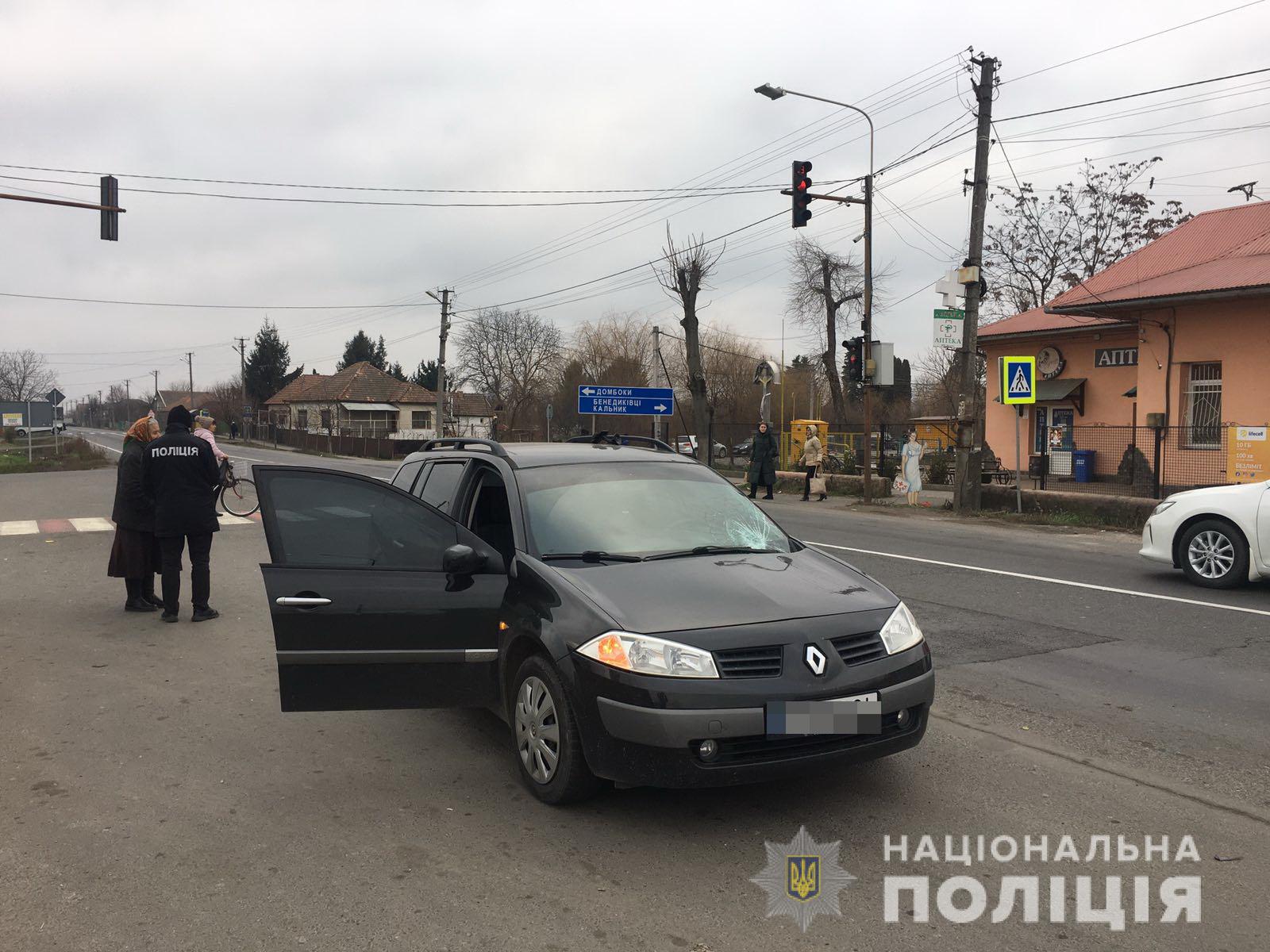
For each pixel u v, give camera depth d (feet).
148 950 9.59
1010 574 33.55
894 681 12.62
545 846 12.07
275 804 13.48
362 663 13.94
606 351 179.73
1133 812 13.15
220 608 27.27
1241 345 57.11
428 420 239.09
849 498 70.54
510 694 14.23
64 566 34.76
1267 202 72.23
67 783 14.26
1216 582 30.27
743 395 161.07
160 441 25.08
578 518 15.35
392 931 9.98
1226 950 9.68
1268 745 15.84
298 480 14.15
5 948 9.59
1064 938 9.89
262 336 309.22
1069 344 80.64
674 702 11.63
